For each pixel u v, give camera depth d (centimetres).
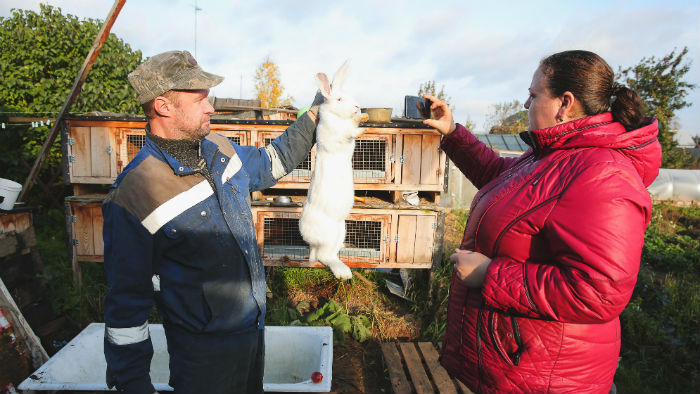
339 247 210
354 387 297
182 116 144
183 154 149
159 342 289
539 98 139
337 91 190
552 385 126
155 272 145
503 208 132
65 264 420
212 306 147
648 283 473
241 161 167
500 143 1154
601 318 112
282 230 399
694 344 349
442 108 200
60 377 243
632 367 317
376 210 376
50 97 530
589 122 125
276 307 388
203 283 146
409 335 359
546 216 121
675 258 569
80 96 541
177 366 152
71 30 551
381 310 395
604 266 107
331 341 277
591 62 129
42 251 436
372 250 389
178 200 141
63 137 360
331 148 193
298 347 287
